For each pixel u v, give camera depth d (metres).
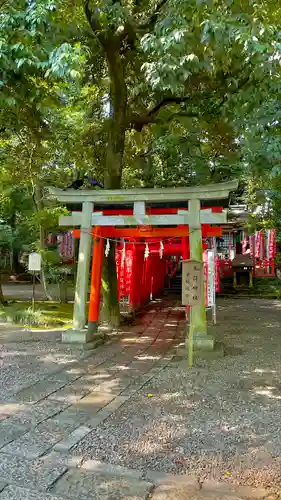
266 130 6.68
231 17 5.89
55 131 11.02
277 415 4.44
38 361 6.68
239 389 5.30
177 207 8.48
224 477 3.23
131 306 12.77
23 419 4.31
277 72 7.41
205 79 8.89
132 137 12.66
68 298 15.48
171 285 21.83
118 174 9.76
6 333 9.00
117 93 9.30
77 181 9.02
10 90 7.23
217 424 4.21
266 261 19.91
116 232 8.73
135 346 8.06
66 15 8.13
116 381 5.64
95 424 4.20
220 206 8.38
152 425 4.18
